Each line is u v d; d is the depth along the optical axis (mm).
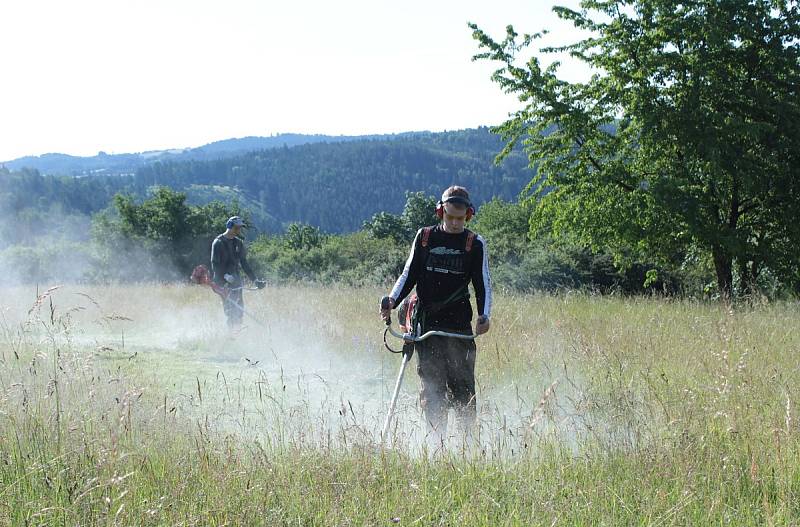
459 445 4773
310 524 3619
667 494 3871
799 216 21828
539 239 30641
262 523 3561
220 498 3691
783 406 5242
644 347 7855
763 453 4426
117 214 80938
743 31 21438
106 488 3633
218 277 11055
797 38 21875
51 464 4051
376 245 63688
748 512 3721
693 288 26516
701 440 4566
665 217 21906
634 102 21906
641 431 4816
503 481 4129
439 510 3811
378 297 14406
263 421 5531
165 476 3992
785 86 22141
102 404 5242
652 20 22688
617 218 22516
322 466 4195
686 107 21047
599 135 23516
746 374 6129
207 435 4590
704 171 21422
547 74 23859
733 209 22953
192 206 83812
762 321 9969
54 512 3473
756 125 20250
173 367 8562
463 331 5387
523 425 4867
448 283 5359
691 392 5578
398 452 4418
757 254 22562
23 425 4617
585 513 3721
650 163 23469
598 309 12086
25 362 6625
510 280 26531
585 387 6273
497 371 7160
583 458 4426
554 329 9094
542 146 24312
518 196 25750
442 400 5328
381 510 3715
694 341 8242
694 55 21953
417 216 106250
